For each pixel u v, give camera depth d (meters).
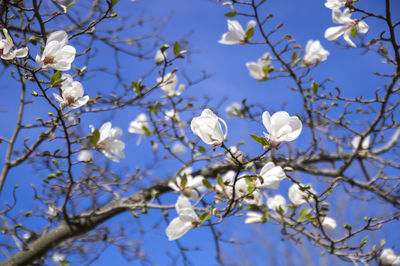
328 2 2.09
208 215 1.92
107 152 2.14
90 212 2.62
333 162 2.91
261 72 2.48
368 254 2.17
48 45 1.86
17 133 2.46
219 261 2.67
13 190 2.36
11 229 2.52
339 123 2.55
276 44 2.33
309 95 2.52
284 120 1.73
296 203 2.25
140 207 2.49
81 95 1.97
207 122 1.76
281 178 1.90
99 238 2.73
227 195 2.00
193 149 2.63
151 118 2.59
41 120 2.04
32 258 2.49
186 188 2.22
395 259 2.14
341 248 2.19
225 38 2.30
